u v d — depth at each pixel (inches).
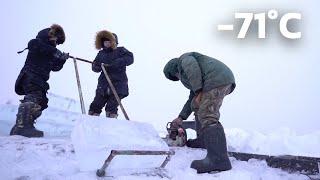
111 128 100.2
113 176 94.4
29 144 107.4
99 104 201.3
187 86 131.9
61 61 185.3
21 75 165.2
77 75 183.3
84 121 95.0
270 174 109.5
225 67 120.3
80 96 179.5
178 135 157.9
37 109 159.9
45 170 93.5
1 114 191.0
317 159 119.2
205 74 117.7
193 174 104.7
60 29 176.4
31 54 167.8
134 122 108.2
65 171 95.3
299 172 117.7
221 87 116.3
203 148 151.6
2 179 86.4
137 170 101.7
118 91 199.5
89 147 92.4
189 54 126.3
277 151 161.2
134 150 96.9
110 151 95.4
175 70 133.7
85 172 92.9
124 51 205.3
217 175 105.8
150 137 107.8
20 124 154.6
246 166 120.1
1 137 123.0
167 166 112.2
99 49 203.8
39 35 172.6
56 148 105.4
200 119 116.3
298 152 158.1
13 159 94.9
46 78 171.3
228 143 166.6
